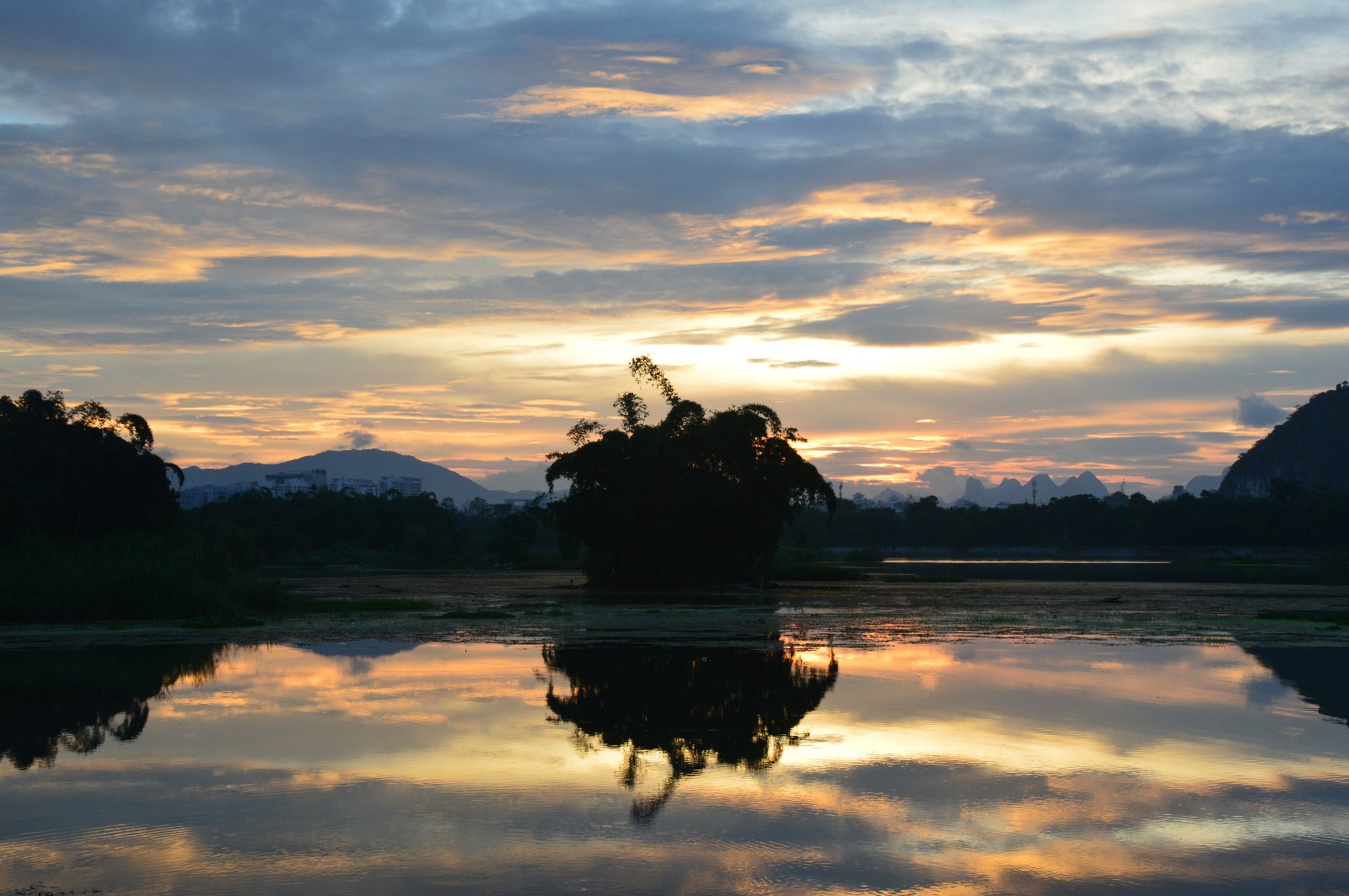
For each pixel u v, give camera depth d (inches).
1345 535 4980.3
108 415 2305.6
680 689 695.7
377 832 379.6
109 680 743.1
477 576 2972.4
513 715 602.9
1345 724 573.3
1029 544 6397.6
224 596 1349.7
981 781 449.4
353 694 680.4
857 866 342.6
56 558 1343.5
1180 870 341.4
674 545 2034.9
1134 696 666.2
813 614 1381.6
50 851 359.9
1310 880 332.5
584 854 354.6
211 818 397.7
